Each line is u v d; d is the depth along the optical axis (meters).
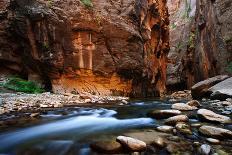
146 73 19.89
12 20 15.13
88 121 6.34
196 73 30.67
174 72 40.81
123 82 17.28
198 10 30.06
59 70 14.79
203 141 4.50
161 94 25.48
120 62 16.91
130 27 18.06
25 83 14.25
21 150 4.37
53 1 15.17
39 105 9.16
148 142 4.46
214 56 21.84
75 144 4.49
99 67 16.02
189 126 5.31
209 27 23.88
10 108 8.23
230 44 18.33
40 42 14.59
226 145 4.32
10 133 5.21
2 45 15.46
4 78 15.01
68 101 11.28
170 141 4.48
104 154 4.08
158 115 6.44
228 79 12.31
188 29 42.97
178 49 43.16
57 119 6.58
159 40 24.88
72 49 15.16
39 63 14.84
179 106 7.32
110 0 17.89
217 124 5.50
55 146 4.45
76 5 15.64
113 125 5.86
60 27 14.75
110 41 16.58
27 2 14.79
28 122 6.19
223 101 9.02
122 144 4.26
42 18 14.45
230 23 18.88
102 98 13.51
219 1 21.00
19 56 15.68
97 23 16.03
